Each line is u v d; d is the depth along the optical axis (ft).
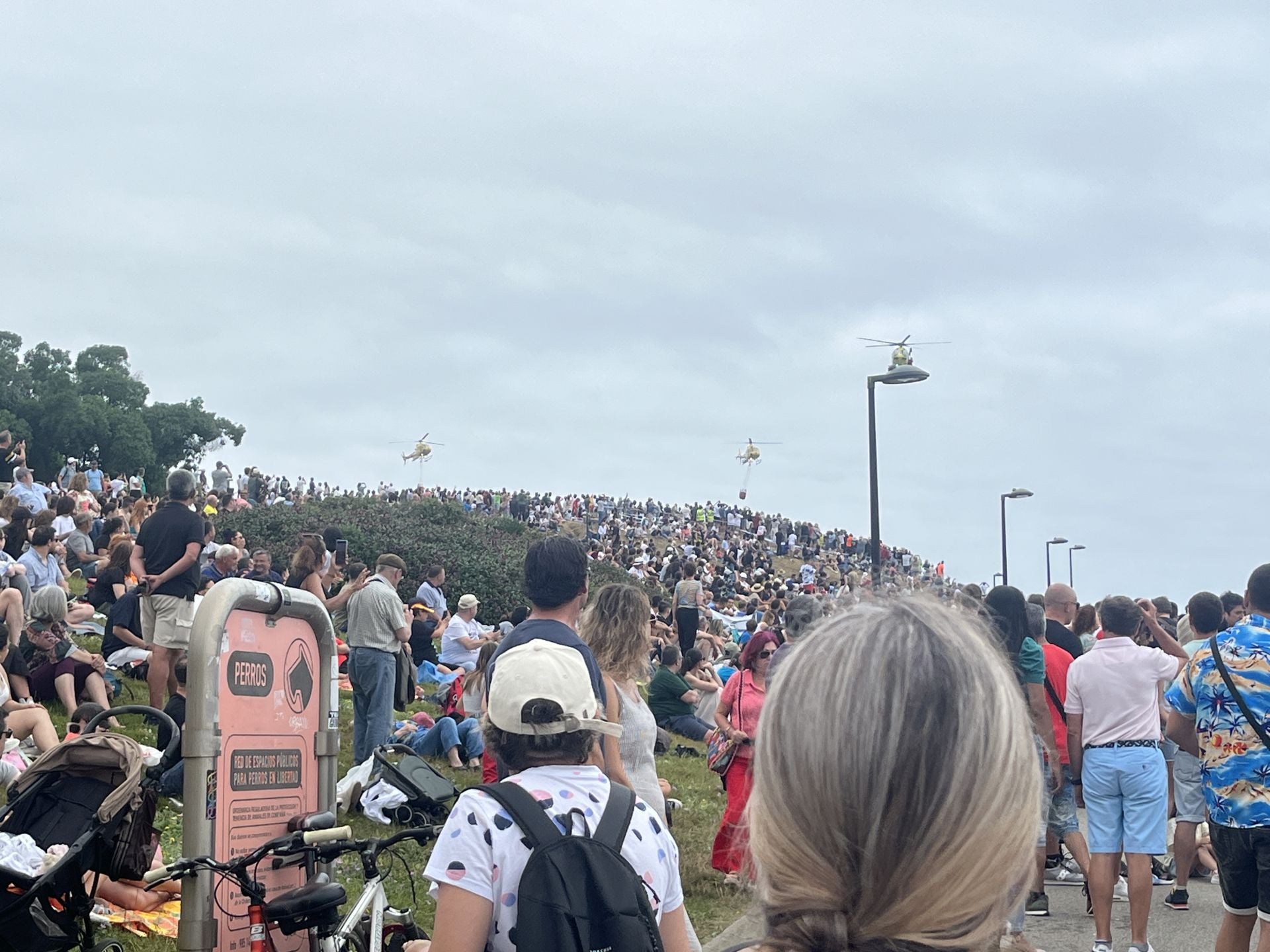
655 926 9.25
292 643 16.80
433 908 24.20
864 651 4.49
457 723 40.68
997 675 4.50
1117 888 30.94
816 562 243.81
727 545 225.15
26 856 16.58
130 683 41.19
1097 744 23.89
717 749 27.48
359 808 30.50
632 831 9.66
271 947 14.57
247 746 15.80
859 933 4.21
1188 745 19.81
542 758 9.88
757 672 27.61
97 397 294.05
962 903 4.18
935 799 4.22
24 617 37.04
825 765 4.35
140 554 35.37
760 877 4.54
